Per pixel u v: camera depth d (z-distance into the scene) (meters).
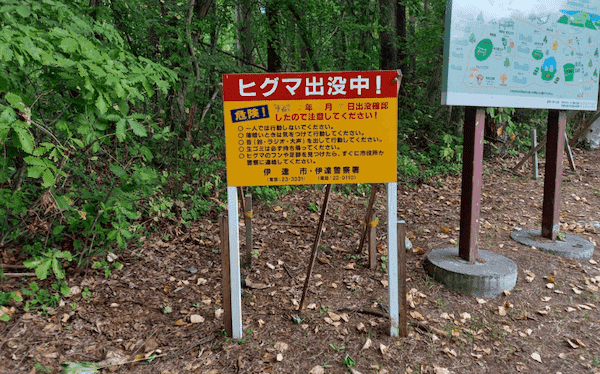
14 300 3.16
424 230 5.20
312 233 5.03
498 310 3.42
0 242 3.45
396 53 9.18
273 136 2.76
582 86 4.18
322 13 7.72
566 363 2.83
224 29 7.43
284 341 2.96
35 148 2.81
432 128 8.80
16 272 3.52
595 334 3.13
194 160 5.82
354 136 2.78
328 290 3.73
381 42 9.00
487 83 3.66
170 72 3.40
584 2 4.05
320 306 3.44
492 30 3.62
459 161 8.03
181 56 5.40
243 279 3.89
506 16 3.68
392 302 2.97
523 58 3.80
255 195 5.91
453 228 5.26
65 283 3.27
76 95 3.78
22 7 2.55
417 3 8.86
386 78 2.72
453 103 3.57
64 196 3.39
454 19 3.48
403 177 7.36
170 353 2.81
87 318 3.12
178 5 5.18
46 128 3.25
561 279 3.91
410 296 3.60
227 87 2.69
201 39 6.66
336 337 3.02
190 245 4.55
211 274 3.98
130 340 2.94
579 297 3.64
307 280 3.21
